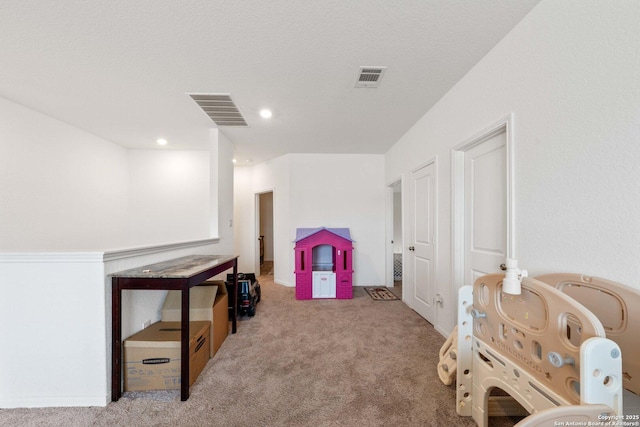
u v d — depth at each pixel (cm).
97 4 132
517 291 103
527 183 141
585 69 111
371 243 438
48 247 272
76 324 151
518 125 147
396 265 493
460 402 141
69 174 297
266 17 142
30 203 254
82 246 316
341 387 166
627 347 91
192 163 416
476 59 180
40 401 149
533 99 137
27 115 251
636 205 94
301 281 363
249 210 515
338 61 182
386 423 137
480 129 180
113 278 155
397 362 195
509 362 112
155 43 162
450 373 159
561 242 122
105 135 338
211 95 230
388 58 179
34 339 150
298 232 407
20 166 245
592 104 108
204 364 189
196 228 416
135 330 182
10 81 204
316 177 433
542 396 95
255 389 164
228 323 248
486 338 130
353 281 434
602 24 104
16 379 150
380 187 439
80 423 136
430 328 257
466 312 141
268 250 728
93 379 151
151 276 157
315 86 215
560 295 90
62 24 144
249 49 169
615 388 76
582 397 76
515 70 149
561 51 121
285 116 278
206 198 416
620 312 94
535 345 102
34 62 180
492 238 179
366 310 313
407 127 312
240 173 517
